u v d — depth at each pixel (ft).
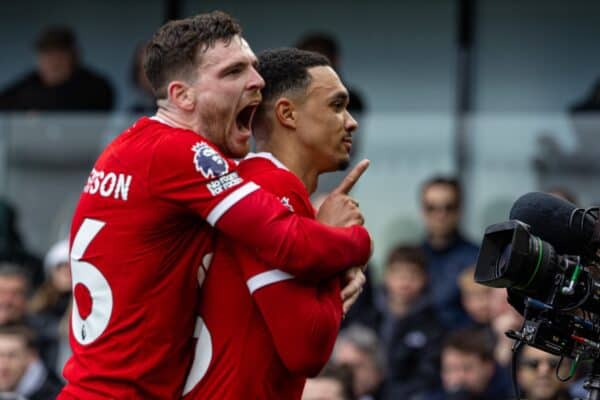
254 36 89.25
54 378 69.97
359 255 36.63
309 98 37.83
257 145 38.40
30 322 73.31
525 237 34.83
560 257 35.35
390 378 68.49
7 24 89.71
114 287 36.11
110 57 89.10
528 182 77.66
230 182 35.60
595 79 84.17
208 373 36.45
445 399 65.41
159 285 36.04
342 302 36.78
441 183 74.79
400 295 70.28
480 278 35.47
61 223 79.77
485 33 85.61
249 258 35.86
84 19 89.66
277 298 35.47
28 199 80.12
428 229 75.15
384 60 86.63
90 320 36.55
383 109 86.48
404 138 78.48
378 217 77.82
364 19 87.25
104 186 36.58
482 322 70.74
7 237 79.10
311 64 38.09
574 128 77.82
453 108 85.87
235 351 36.29
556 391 53.83
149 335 35.96
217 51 36.40
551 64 84.74
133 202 36.04
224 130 36.68
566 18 84.74
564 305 35.29
